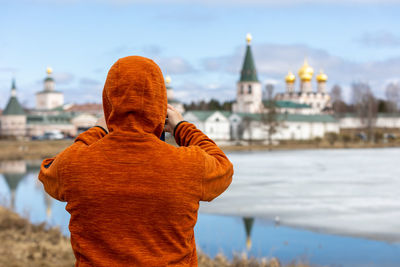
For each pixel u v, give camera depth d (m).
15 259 10.25
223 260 11.98
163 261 1.79
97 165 1.81
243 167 48.19
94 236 1.79
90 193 1.78
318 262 12.96
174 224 1.83
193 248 1.96
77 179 1.80
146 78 1.89
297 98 175.50
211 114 112.81
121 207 1.78
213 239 15.82
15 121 110.31
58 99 158.62
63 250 11.99
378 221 19.20
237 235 16.52
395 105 176.88
